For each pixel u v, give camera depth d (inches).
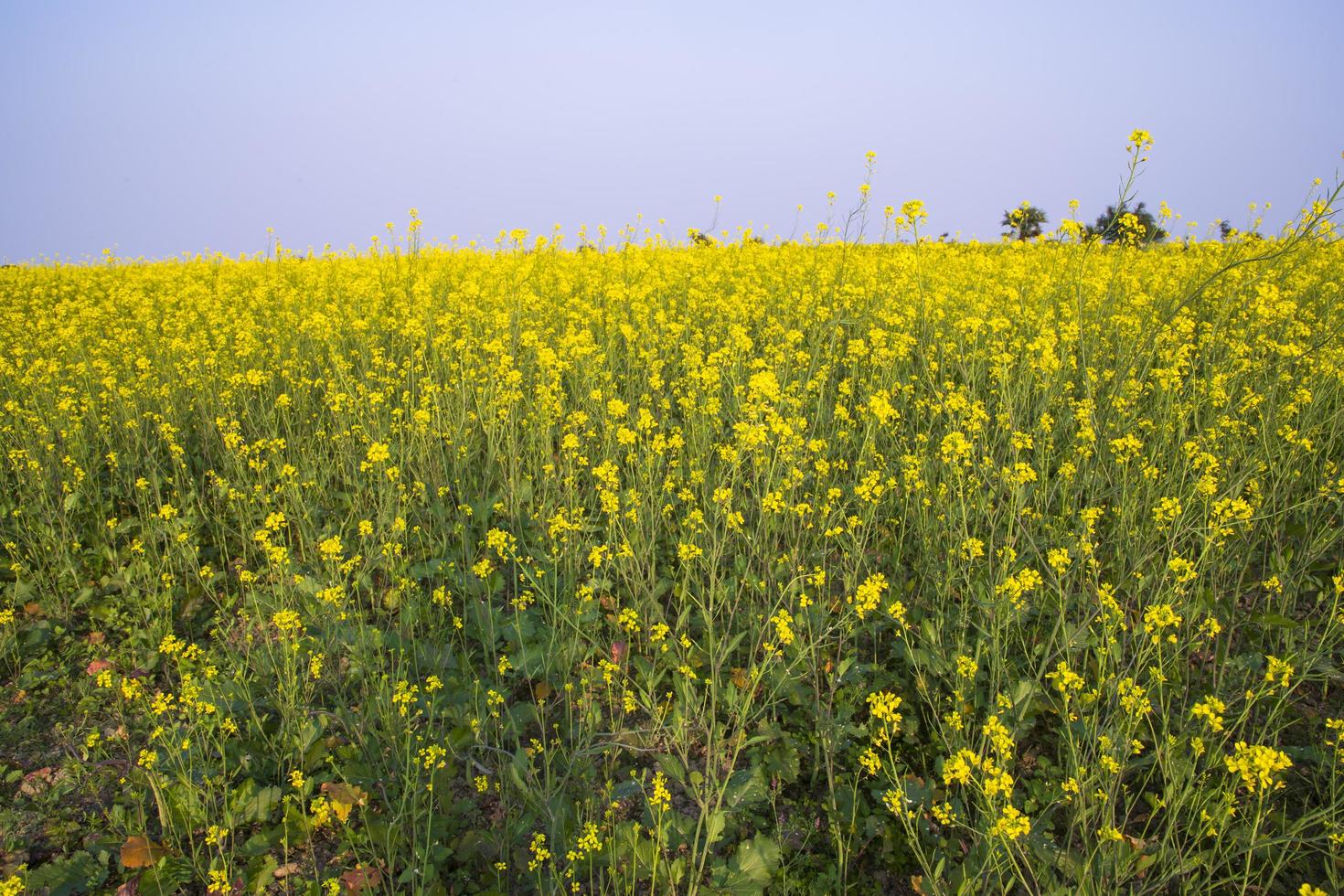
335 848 107.5
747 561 157.5
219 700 125.2
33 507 180.7
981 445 181.9
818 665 136.2
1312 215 164.1
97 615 153.9
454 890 100.3
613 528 163.2
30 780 117.7
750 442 146.3
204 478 210.4
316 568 158.6
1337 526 159.0
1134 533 145.4
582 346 232.1
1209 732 112.1
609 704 131.9
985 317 281.3
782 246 494.6
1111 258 334.6
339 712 122.7
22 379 252.5
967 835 104.7
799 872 103.0
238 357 283.0
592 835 91.4
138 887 98.6
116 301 381.7
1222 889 96.4
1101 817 101.6
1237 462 167.9
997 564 151.9
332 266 490.0
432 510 178.4
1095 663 127.7
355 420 229.6
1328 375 183.8
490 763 118.4
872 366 241.4
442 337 265.4
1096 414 195.0
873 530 168.2
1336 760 93.8
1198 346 235.1
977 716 122.8
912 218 209.3
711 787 107.7
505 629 141.5
